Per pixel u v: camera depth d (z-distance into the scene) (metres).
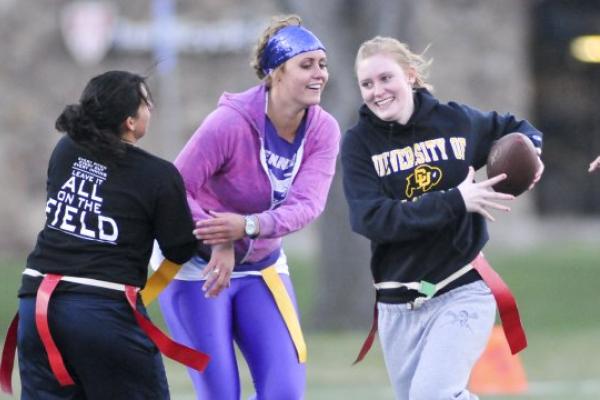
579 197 88.25
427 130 21.38
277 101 21.78
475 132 21.66
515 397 34.16
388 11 53.41
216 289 21.47
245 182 22.00
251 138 21.78
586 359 43.34
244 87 73.88
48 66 75.19
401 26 53.97
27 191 75.50
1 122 75.19
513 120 22.12
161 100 71.69
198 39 73.69
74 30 74.44
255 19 73.81
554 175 88.19
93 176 19.78
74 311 19.34
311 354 45.72
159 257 22.44
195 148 21.64
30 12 75.06
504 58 81.12
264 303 22.58
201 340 22.27
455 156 21.38
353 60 52.91
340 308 56.78
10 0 75.00
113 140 19.78
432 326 21.30
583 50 87.19
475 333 20.97
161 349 19.70
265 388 22.31
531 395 34.59
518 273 69.56
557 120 87.81
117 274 19.56
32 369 19.91
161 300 22.77
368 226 21.06
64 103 75.12
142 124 20.22
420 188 21.38
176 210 19.95
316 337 52.56
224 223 21.03
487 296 21.25
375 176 21.56
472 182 20.67
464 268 21.25
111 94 19.88
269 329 22.44
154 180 19.83
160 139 71.75
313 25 52.94
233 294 22.64
